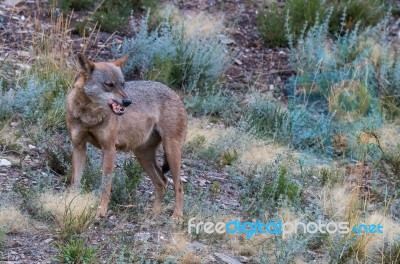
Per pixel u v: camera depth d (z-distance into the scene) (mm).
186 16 21125
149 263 10297
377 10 22344
